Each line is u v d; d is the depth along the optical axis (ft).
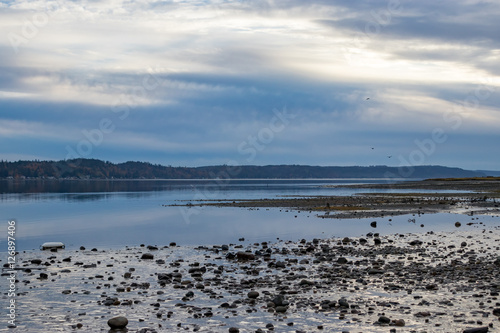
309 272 78.89
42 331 50.75
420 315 53.52
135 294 66.08
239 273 79.56
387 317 52.44
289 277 74.79
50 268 85.46
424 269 77.77
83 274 79.97
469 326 49.52
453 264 81.35
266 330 50.26
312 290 66.39
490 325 49.24
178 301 62.39
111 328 51.52
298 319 53.62
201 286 69.21
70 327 52.03
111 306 60.13
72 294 66.18
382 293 63.77
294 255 97.55
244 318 54.39
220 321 53.47
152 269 84.17
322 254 97.19
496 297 60.13
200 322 53.31
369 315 54.39
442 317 52.70
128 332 50.21
